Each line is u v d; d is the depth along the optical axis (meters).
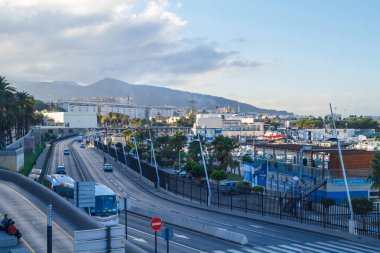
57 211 38.25
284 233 36.34
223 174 66.75
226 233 33.53
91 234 11.30
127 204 31.06
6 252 25.41
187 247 30.80
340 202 45.91
